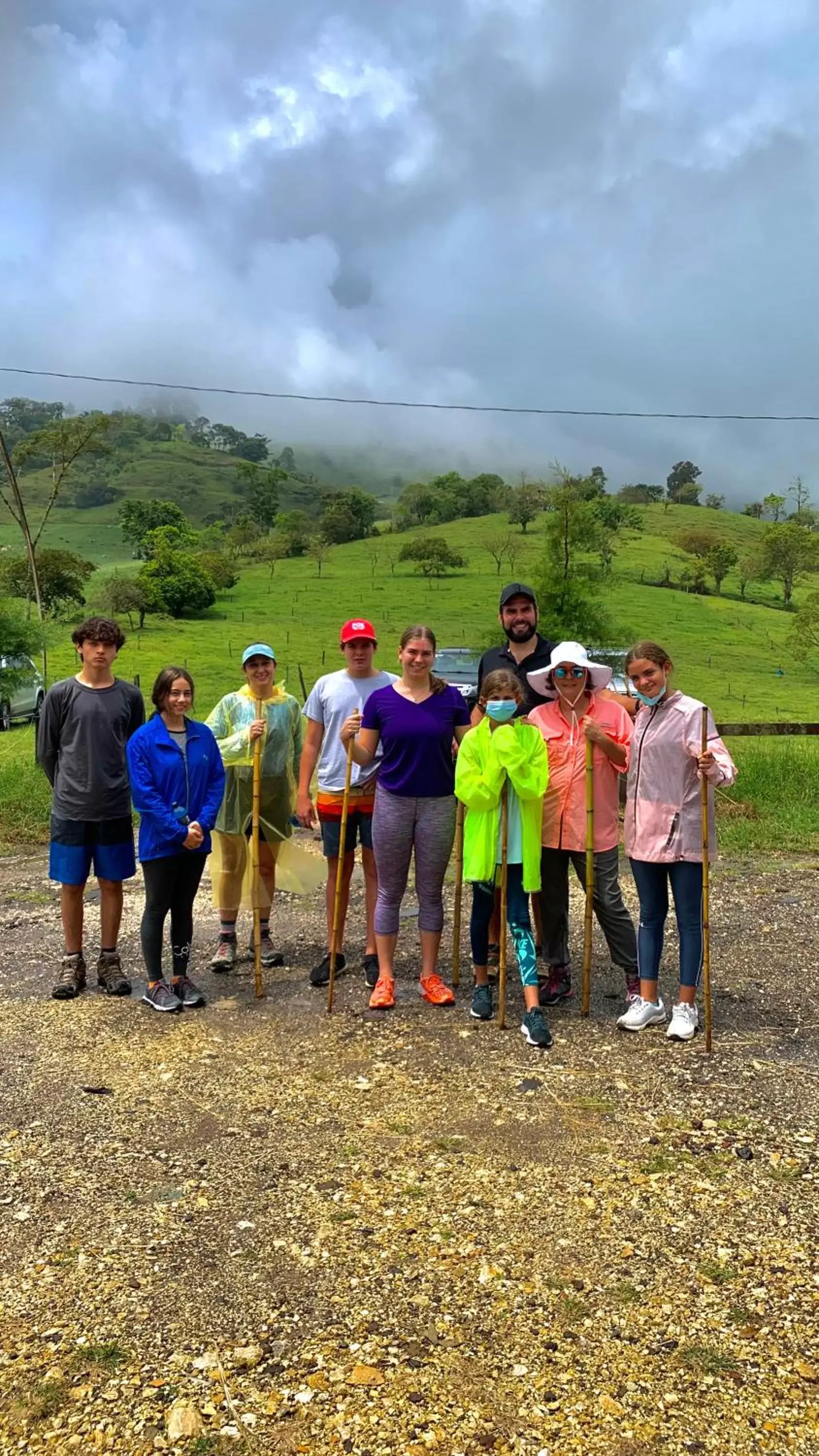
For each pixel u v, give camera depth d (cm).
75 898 548
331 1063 448
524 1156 363
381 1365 258
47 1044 475
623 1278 293
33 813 1037
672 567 8744
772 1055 452
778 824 964
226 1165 361
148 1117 398
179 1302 285
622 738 498
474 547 9969
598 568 2184
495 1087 421
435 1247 309
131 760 516
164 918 523
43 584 5838
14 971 591
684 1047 461
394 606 6662
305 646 5094
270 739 594
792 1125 383
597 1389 249
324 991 548
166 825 505
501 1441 234
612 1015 505
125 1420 241
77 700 542
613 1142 372
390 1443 233
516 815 484
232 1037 482
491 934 570
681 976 477
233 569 8462
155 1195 341
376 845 518
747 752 1213
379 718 524
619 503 11306
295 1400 247
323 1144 375
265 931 625
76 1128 390
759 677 4684
